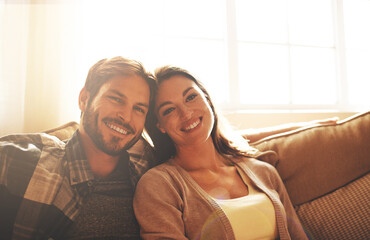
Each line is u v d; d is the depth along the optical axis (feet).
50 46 4.78
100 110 2.66
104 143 2.66
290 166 3.67
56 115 4.74
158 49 6.37
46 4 4.81
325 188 3.56
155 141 3.49
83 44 5.03
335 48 7.80
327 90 7.76
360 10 7.93
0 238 2.18
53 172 2.48
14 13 4.56
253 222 2.82
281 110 6.97
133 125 2.77
